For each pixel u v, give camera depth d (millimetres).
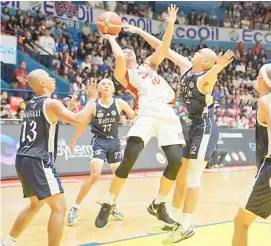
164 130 4480
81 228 5289
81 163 10898
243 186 9195
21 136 3867
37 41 15008
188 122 4637
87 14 17766
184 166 4613
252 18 21031
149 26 19172
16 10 15867
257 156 3438
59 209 3738
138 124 4547
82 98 12062
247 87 18844
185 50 19141
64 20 17109
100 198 7484
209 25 20250
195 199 4332
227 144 14211
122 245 4449
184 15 20531
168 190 4512
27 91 12688
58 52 15570
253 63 20047
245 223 3484
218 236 4812
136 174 11234
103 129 5945
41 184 3689
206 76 4270
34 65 14555
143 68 4762
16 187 8633
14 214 6031
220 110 15625
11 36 13203
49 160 3781
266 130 3312
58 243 3709
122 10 18703
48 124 3783
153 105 4562
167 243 4309
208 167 13102
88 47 16672
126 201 7207
